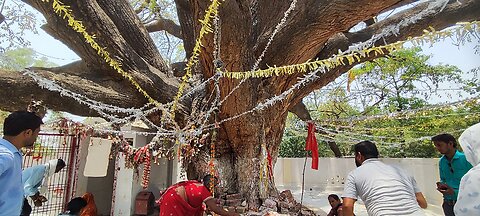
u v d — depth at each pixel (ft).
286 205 15.75
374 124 36.45
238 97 14.85
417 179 33.01
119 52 16.06
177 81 18.80
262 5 17.15
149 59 18.93
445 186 11.93
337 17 14.56
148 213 22.31
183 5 16.08
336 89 39.93
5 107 14.10
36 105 13.74
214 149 16.35
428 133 31.71
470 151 4.68
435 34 6.44
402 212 7.70
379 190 8.03
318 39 15.74
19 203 6.48
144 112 15.80
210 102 16.44
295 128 28.94
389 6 13.89
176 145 16.63
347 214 8.38
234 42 12.31
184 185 11.62
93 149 15.96
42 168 12.42
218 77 13.93
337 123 26.50
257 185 16.19
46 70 15.48
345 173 44.11
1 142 6.43
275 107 17.54
